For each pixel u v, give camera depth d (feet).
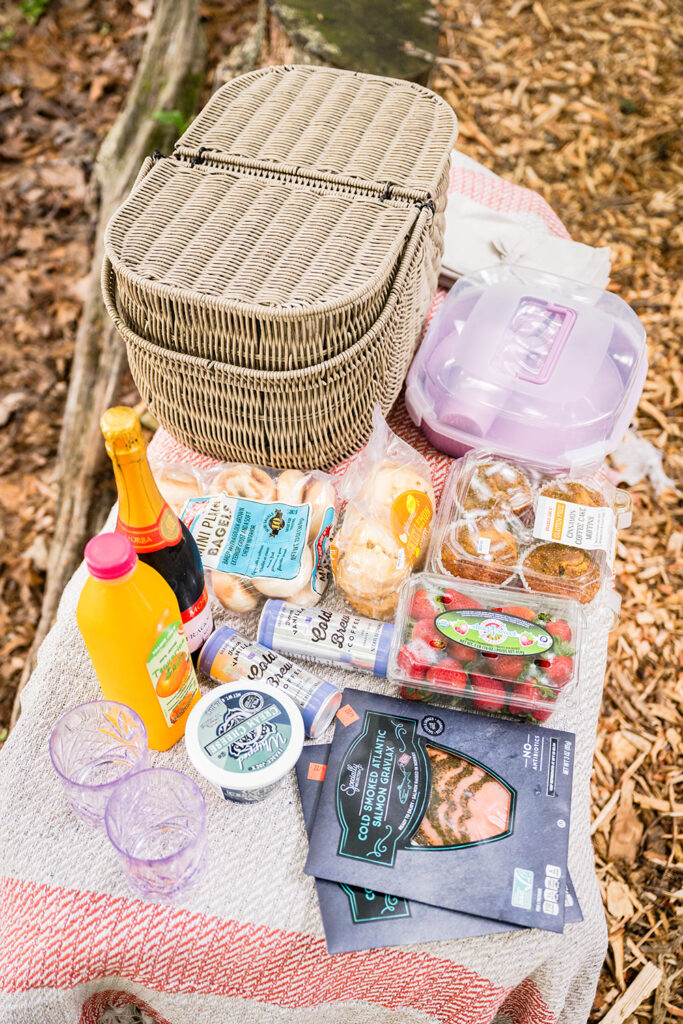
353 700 3.23
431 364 4.12
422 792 3.00
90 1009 3.09
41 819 2.99
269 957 2.77
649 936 5.19
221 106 4.12
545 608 3.31
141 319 3.40
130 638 2.61
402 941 2.71
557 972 2.92
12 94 10.46
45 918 2.79
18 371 8.27
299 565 3.41
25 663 6.62
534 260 4.78
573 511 3.55
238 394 3.49
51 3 11.47
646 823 5.65
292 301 3.18
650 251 8.87
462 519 3.59
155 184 3.67
